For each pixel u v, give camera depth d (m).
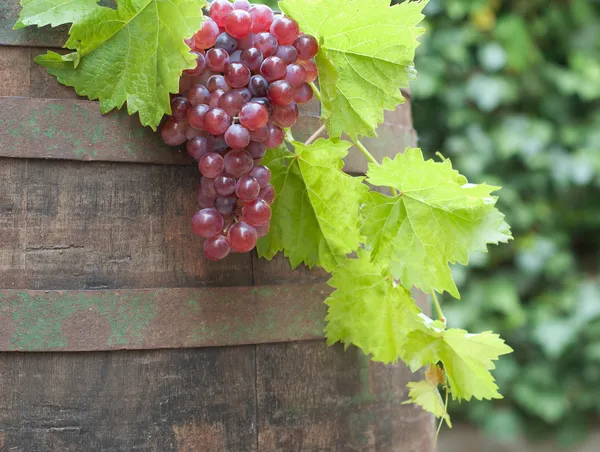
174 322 0.89
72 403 0.87
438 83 2.18
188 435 0.89
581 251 2.57
